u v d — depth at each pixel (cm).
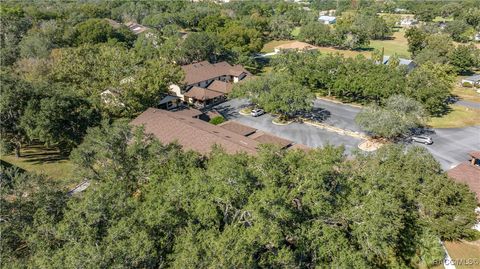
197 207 2348
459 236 3344
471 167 4228
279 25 13725
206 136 4516
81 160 3244
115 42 9662
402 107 5591
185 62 9294
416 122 5541
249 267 2069
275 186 2486
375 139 5600
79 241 2109
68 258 1919
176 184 2567
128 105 5506
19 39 9075
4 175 3005
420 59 9275
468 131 5919
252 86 6494
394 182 3011
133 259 1988
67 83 5791
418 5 19400
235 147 4222
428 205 3203
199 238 2188
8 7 11800
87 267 1872
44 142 5128
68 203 2434
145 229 2186
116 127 3462
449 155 5112
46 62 6688
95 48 7156
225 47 10000
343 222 2667
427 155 3578
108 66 5972
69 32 9594
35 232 2256
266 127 6109
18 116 4706
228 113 6769
